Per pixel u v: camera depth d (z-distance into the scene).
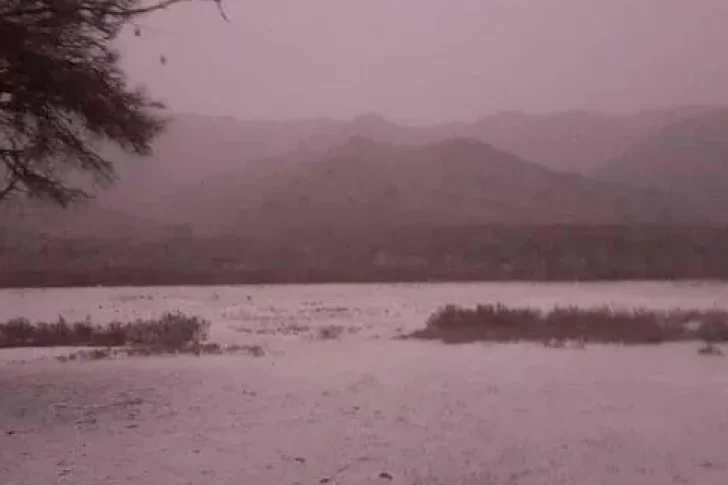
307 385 13.54
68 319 33.34
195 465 8.09
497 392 12.66
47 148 13.09
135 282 56.84
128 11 12.11
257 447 8.90
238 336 25.31
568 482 7.41
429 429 9.82
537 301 39.53
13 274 58.91
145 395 12.59
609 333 22.48
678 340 20.94
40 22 11.75
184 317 26.97
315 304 39.62
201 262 70.50
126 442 9.24
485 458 8.33
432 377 14.42
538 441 9.11
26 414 11.06
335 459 8.32
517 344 20.44
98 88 12.50
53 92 12.31
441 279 58.66
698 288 48.75
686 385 13.31
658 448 8.76
